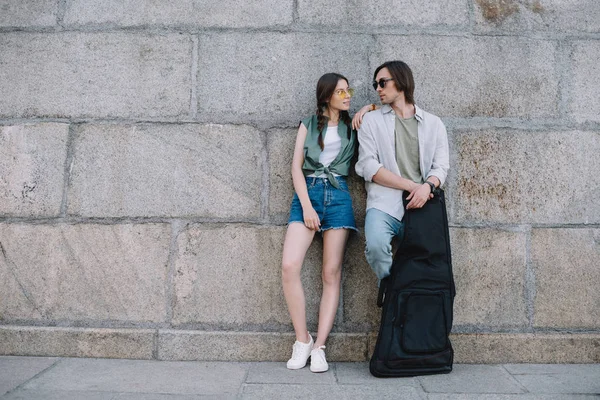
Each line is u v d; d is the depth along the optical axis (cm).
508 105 317
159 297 304
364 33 319
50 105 314
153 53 316
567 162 313
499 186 312
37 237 307
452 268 301
